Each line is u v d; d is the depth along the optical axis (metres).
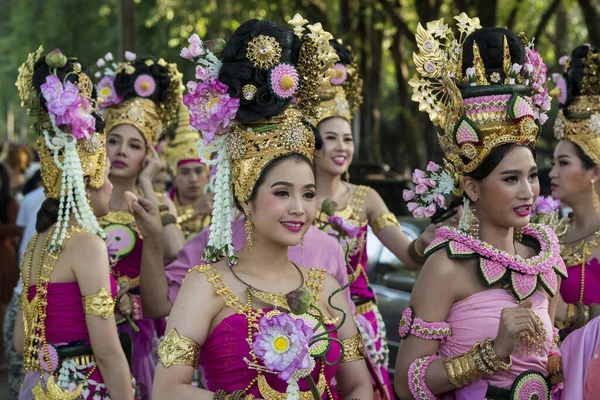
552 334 3.81
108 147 5.79
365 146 17.56
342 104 5.95
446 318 3.71
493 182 3.65
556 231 5.07
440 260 3.70
